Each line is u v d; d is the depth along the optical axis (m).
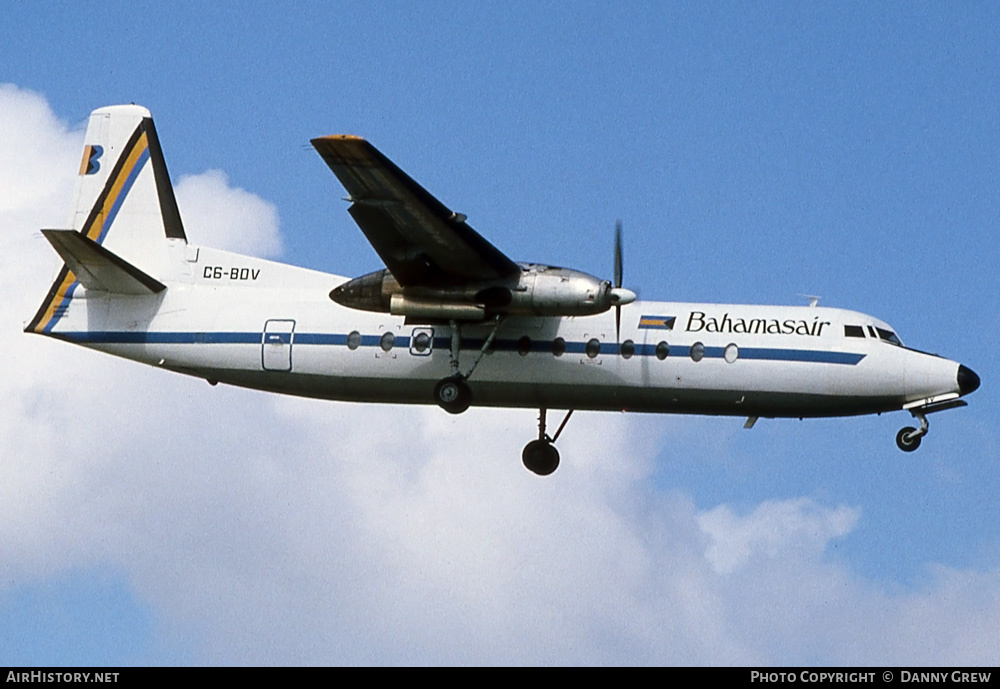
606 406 80.12
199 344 83.19
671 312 79.56
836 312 79.50
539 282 76.44
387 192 70.81
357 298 78.56
